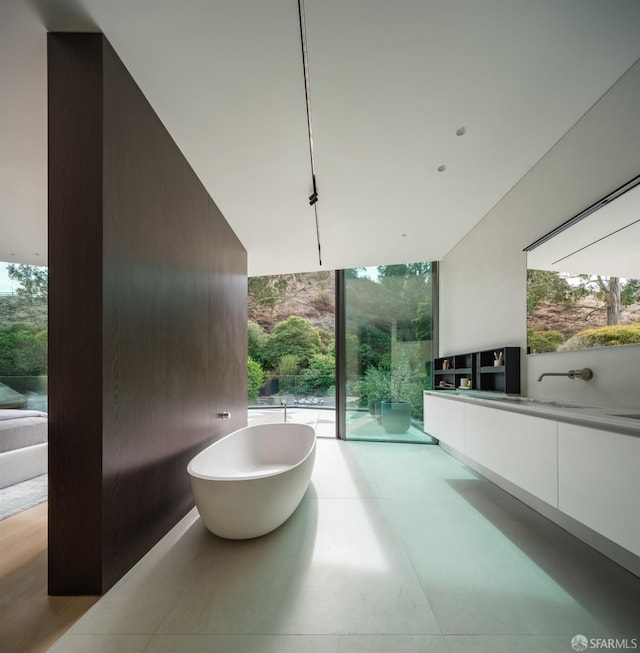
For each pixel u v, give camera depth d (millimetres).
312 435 2752
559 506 1548
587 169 1935
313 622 1228
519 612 1283
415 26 1413
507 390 2602
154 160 1888
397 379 4797
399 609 1296
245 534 1796
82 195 1419
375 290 4988
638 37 1458
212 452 2346
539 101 1848
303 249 4141
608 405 1757
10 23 1379
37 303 6363
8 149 2227
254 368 8781
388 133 2102
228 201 2924
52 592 1358
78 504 1370
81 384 1390
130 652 1099
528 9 1342
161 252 1954
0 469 2510
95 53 1438
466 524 2045
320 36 1455
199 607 1302
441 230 3609
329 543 1805
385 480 2891
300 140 2170
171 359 2047
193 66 1612
